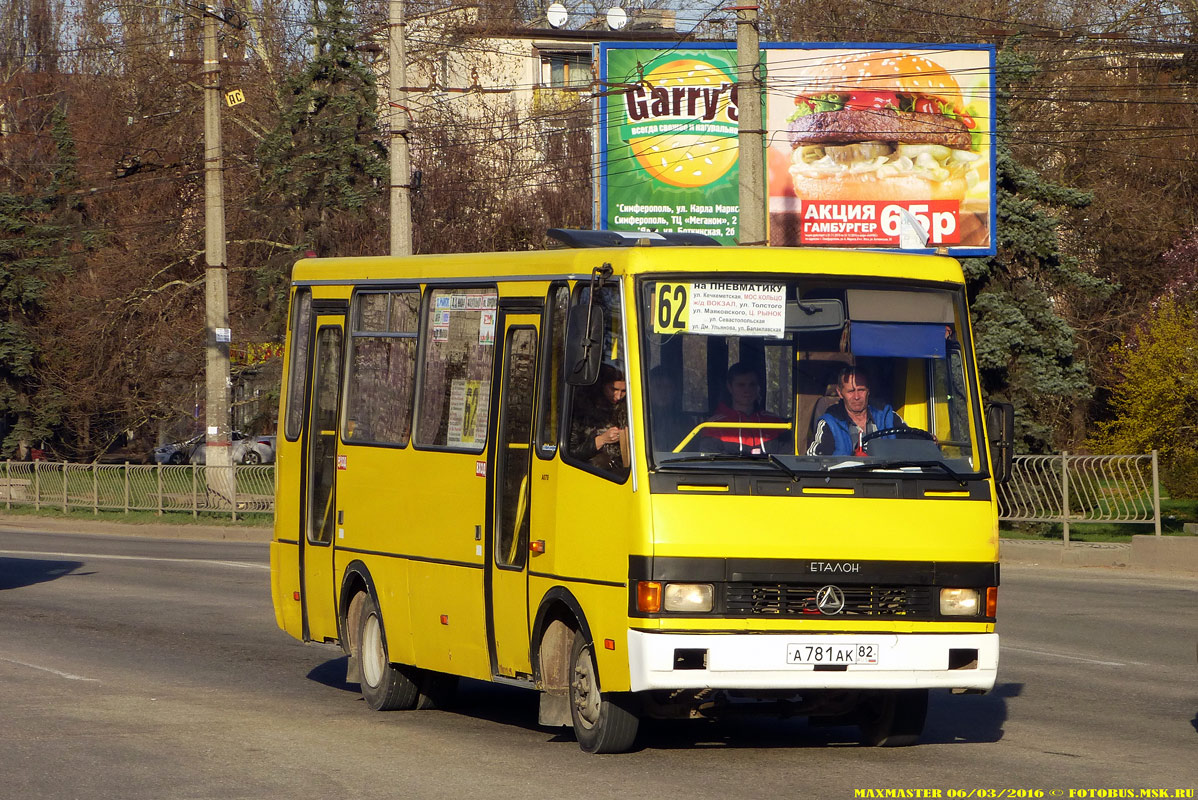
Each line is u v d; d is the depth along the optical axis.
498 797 8.94
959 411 10.32
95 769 9.91
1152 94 53.25
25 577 24.97
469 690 14.43
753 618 9.55
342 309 13.84
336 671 15.27
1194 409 31.75
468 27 53.94
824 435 10.00
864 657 9.64
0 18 73.75
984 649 9.89
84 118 60.78
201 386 52.16
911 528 9.85
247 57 55.50
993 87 38.31
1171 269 48.62
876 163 38.75
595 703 10.27
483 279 11.80
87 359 52.53
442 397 12.14
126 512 39.38
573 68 64.50
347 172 48.97
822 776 9.59
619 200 39.44
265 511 36.62
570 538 10.25
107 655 16.06
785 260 10.27
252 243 50.78
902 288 10.41
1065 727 11.59
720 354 10.00
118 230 54.84
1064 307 48.97
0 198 59.25
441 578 11.88
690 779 9.48
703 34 59.28
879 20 56.97
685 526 9.52
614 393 10.01
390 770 9.86
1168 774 9.68
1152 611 18.97
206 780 9.54
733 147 39.38
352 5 52.28
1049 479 25.75
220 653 16.38
